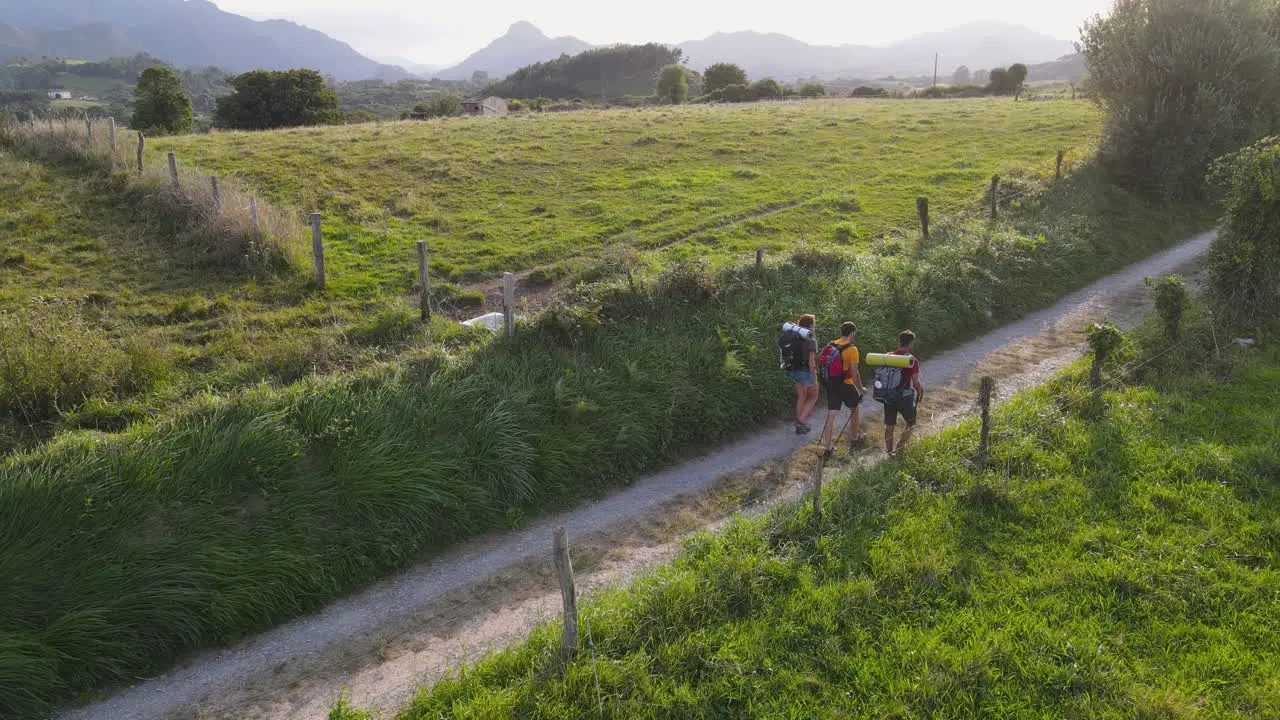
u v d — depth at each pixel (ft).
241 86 175.52
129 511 22.54
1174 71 71.51
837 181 77.46
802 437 35.01
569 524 28.12
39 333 32.17
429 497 26.30
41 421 29.35
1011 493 26.11
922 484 27.66
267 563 23.02
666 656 19.40
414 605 23.68
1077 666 18.48
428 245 56.70
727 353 36.78
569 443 30.35
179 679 20.58
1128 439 29.89
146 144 80.89
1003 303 50.90
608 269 48.19
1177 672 18.35
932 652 19.13
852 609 20.86
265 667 21.06
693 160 85.76
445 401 29.50
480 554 26.27
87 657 20.04
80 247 49.96
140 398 31.07
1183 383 35.09
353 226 59.36
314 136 91.50
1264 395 33.73
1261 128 74.74
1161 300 39.65
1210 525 24.14
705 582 21.91
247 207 53.52
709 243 58.08
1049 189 69.67
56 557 21.06
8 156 65.67
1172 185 73.36
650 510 29.14
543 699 18.10
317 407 27.76
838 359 32.04
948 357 44.34
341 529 24.95
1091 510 25.34
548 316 35.65
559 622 21.30
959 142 95.66
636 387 33.83
